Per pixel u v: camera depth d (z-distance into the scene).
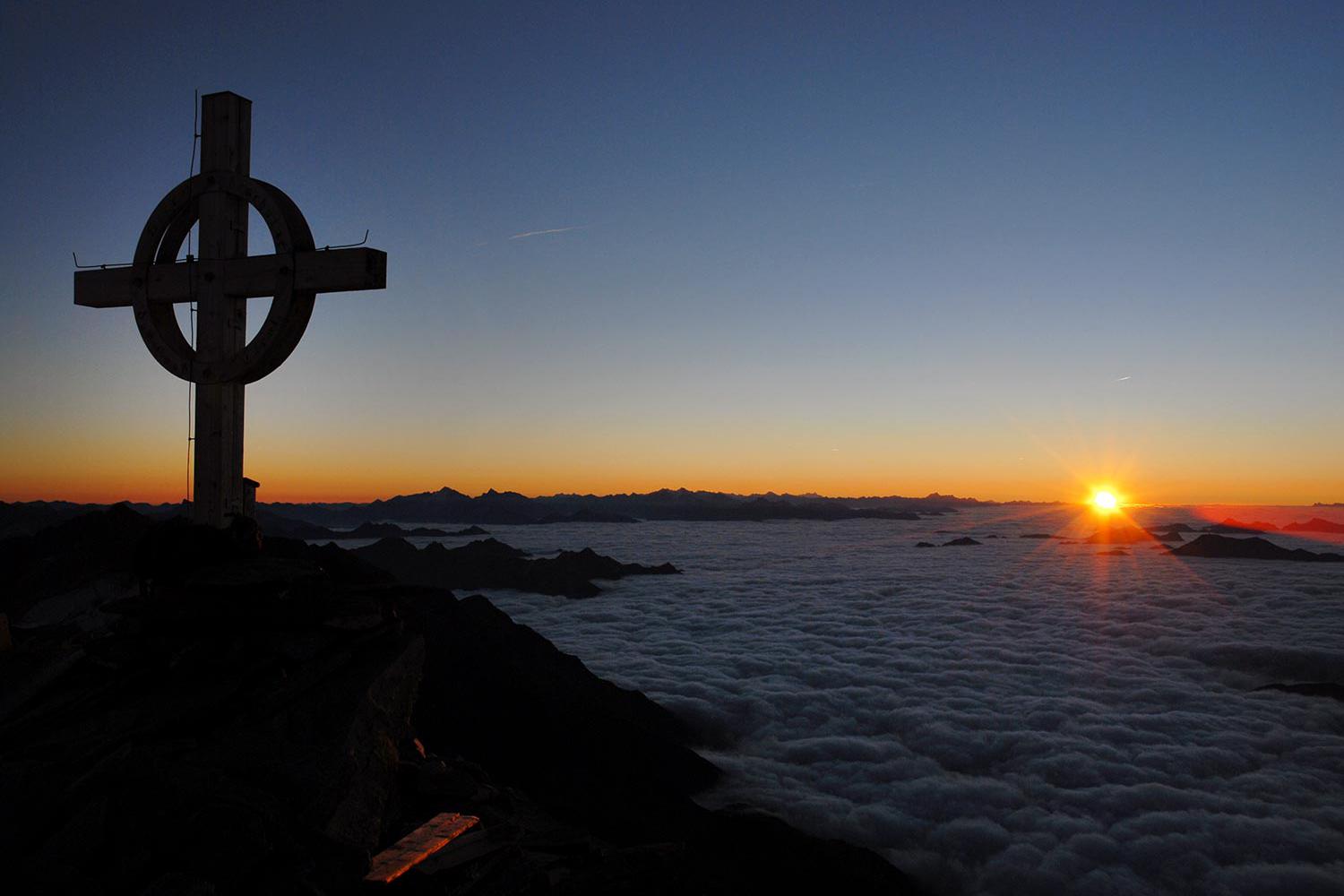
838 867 26.30
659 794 26.06
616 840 19.41
